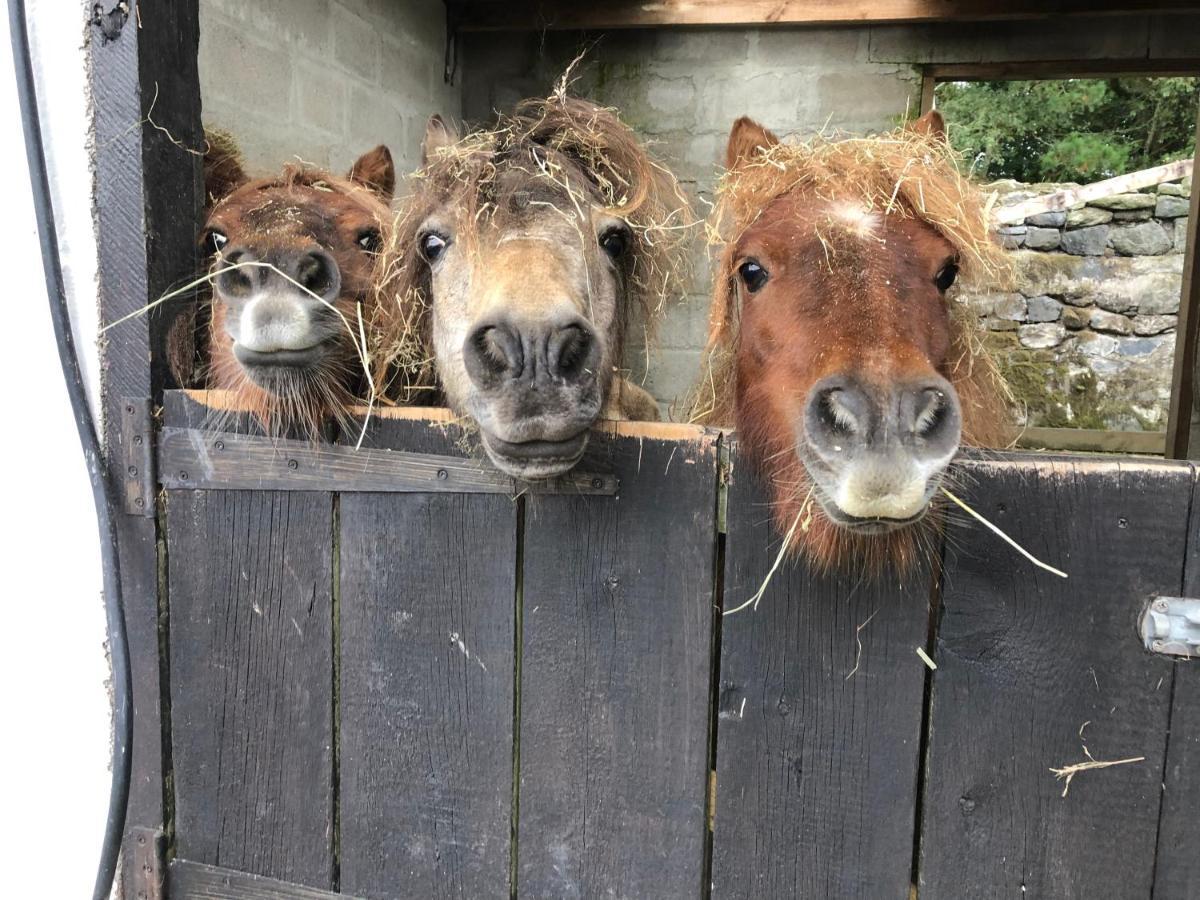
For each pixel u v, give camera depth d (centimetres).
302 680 162
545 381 126
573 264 147
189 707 169
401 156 473
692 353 499
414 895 163
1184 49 456
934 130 187
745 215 166
